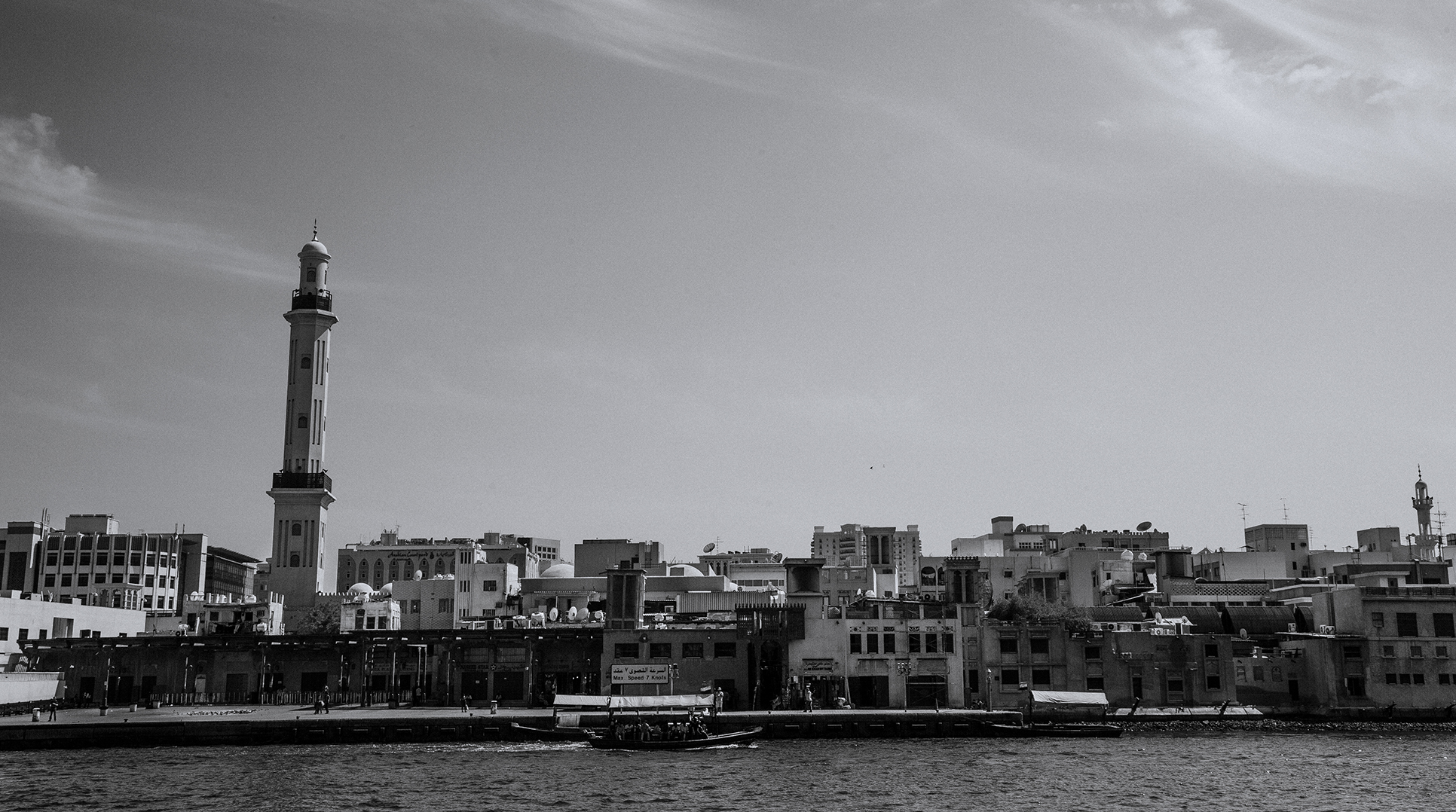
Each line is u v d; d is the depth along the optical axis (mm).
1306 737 122062
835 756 107688
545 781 93812
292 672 147875
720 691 129625
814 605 136375
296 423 188375
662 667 137375
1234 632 150750
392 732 118562
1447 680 138750
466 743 116500
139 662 147625
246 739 116875
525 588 195125
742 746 114188
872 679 135500
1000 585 195250
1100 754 108812
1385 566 170625
